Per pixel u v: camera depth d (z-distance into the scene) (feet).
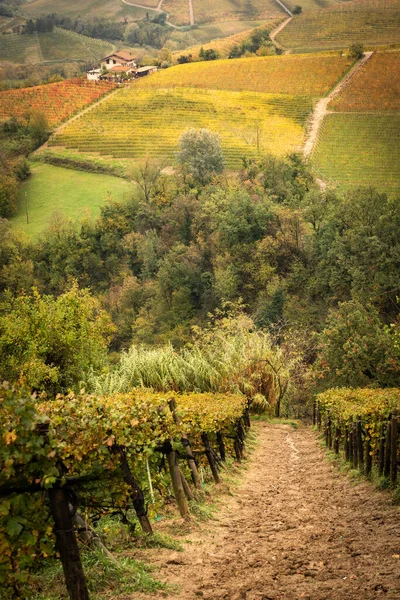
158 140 452.35
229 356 92.84
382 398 53.01
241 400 70.08
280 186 308.81
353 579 20.26
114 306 283.38
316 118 460.96
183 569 23.39
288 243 250.16
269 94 515.09
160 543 26.45
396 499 34.22
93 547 23.62
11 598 19.07
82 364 81.20
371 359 104.47
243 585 20.72
